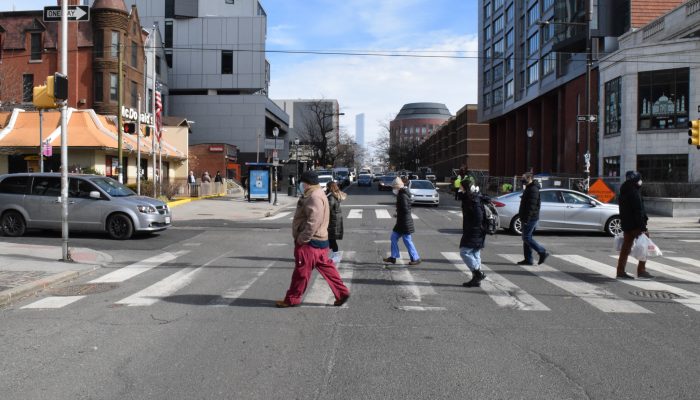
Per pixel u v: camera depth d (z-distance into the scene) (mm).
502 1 68562
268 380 4836
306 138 95562
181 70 64062
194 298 8102
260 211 26438
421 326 6602
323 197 7391
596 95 39469
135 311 7312
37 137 29922
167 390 4613
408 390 4613
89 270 10305
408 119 182750
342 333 6293
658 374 5004
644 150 30875
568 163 45531
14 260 11008
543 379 4871
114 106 38844
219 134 64125
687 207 23953
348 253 12852
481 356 5504
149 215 15109
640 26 37625
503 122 74938
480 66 78562
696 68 29125
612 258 12211
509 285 9141
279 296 8234
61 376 4934
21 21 39938
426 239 15805
